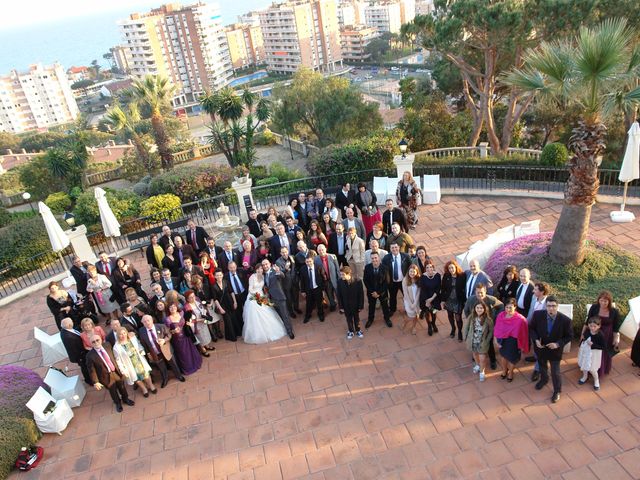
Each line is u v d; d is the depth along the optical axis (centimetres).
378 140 1647
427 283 774
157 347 780
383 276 812
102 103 14438
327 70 13525
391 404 699
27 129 14250
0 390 762
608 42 679
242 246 964
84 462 682
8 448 674
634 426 604
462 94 2720
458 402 684
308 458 632
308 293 886
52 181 2873
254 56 15638
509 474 568
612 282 786
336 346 841
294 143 3147
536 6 1405
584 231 799
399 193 1198
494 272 870
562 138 2202
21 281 1322
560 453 584
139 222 1509
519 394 682
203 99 2752
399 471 594
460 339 808
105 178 3089
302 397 739
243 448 664
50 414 726
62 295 923
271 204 1572
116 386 761
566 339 630
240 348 877
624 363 705
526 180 1434
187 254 998
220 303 861
